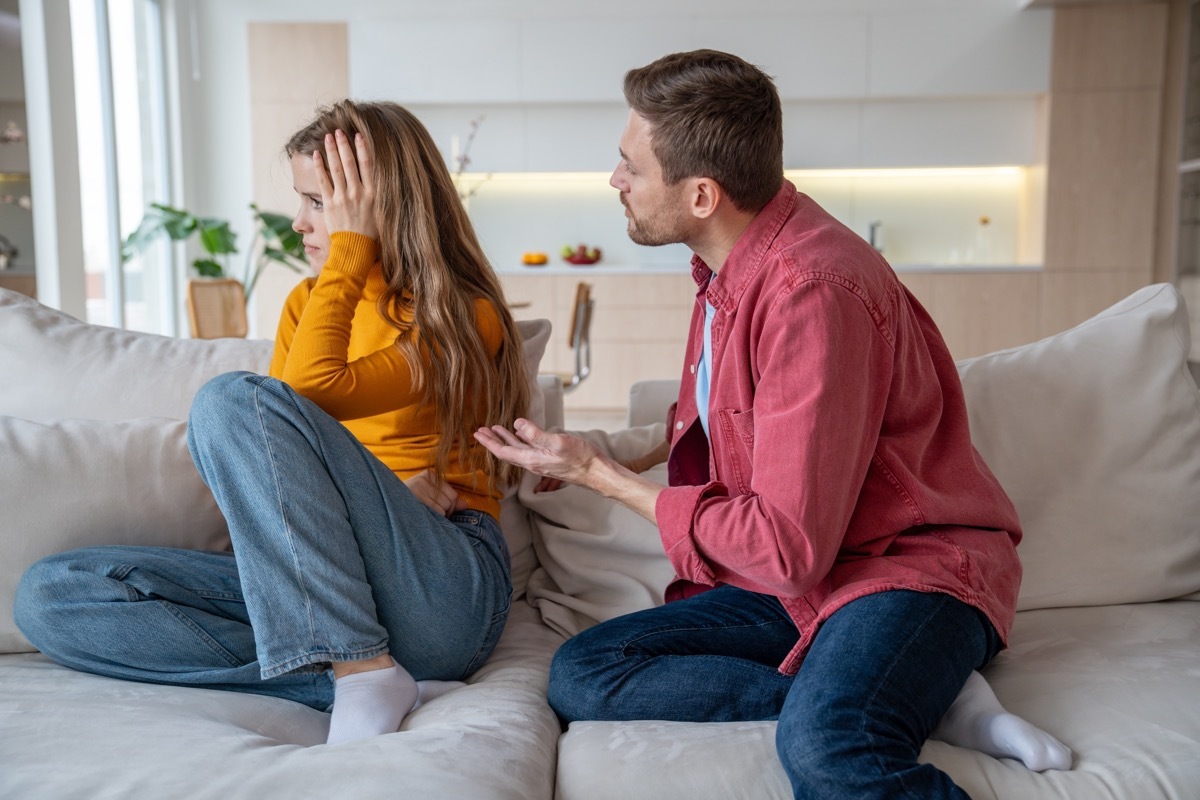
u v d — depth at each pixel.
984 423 1.64
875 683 1.09
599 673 1.31
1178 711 1.18
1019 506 1.60
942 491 1.29
